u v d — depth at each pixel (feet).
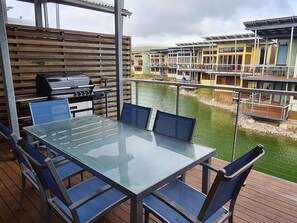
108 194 5.03
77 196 4.97
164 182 4.21
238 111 8.05
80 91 11.86
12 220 5.98
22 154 4.79
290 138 9.87
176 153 5.38
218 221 4.20
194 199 4.89
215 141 10.03
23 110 11.09
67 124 7.89
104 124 7.86
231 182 3.55
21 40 11.44
